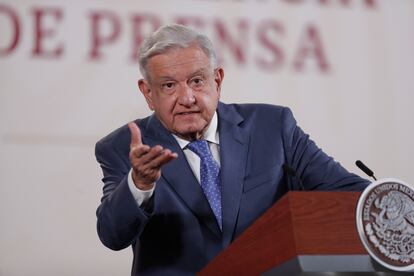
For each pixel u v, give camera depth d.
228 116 8.01
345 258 5.48
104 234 6.93
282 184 7.68
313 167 7.93
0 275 11.40
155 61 7.26
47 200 11.70
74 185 11.84
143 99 12.26
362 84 12.88
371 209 5.63
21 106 11.88
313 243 5.45
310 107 12.65
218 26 12.51
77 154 11.91
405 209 5.72
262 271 5.80
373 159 12.73
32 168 11.74
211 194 7.46
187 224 7.30
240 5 12.63
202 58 7.28
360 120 12.79
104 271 11.68
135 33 12.35
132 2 12.39
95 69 12.17
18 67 11.96
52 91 12.00
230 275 6.19
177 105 7.27
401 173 12.79
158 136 7.78
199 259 7.20
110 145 8.00
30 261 11.51
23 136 11.80
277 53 12.65
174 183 7.46
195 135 7.71
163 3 12.44
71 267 11.62
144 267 7.30
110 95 12.17
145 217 6.76
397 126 12.88
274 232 5.68
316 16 12.91
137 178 6.45
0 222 11.51
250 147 7.81
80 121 12.03
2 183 11.61
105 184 7.75
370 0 13.18
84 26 12.23
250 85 12.46
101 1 12.30
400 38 13.18
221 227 7.29
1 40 11.98
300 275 5.41
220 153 7.65
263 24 12.67
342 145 12.67
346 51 12.93
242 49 12.54
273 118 8.12
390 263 5.56
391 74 13.02
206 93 7.33
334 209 5.55
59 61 12.09
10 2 12.08
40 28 12.11
